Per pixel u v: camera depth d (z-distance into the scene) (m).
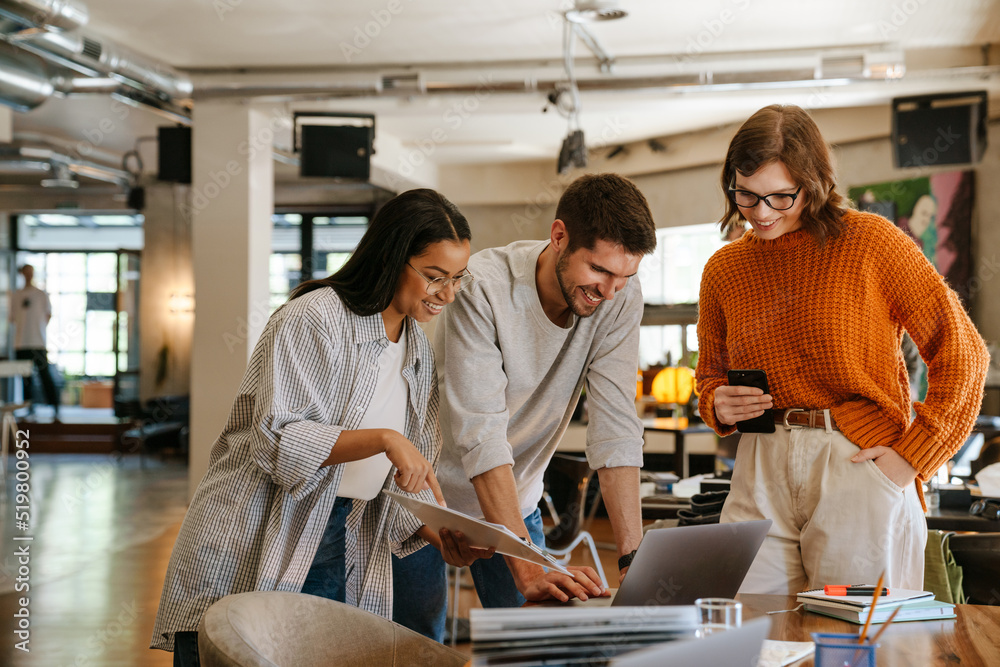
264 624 1.54
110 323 15.79
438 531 2.02
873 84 7.56
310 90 7.76
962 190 8.45
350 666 1.68
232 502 1.86
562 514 5.50
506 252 2.24
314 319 1.83
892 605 1.62
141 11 6.80
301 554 1.87
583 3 6.02
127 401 13.57
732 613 1.12
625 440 2.17
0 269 14.99
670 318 10.51
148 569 5.92
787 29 7.14
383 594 2.04
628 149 11.24
